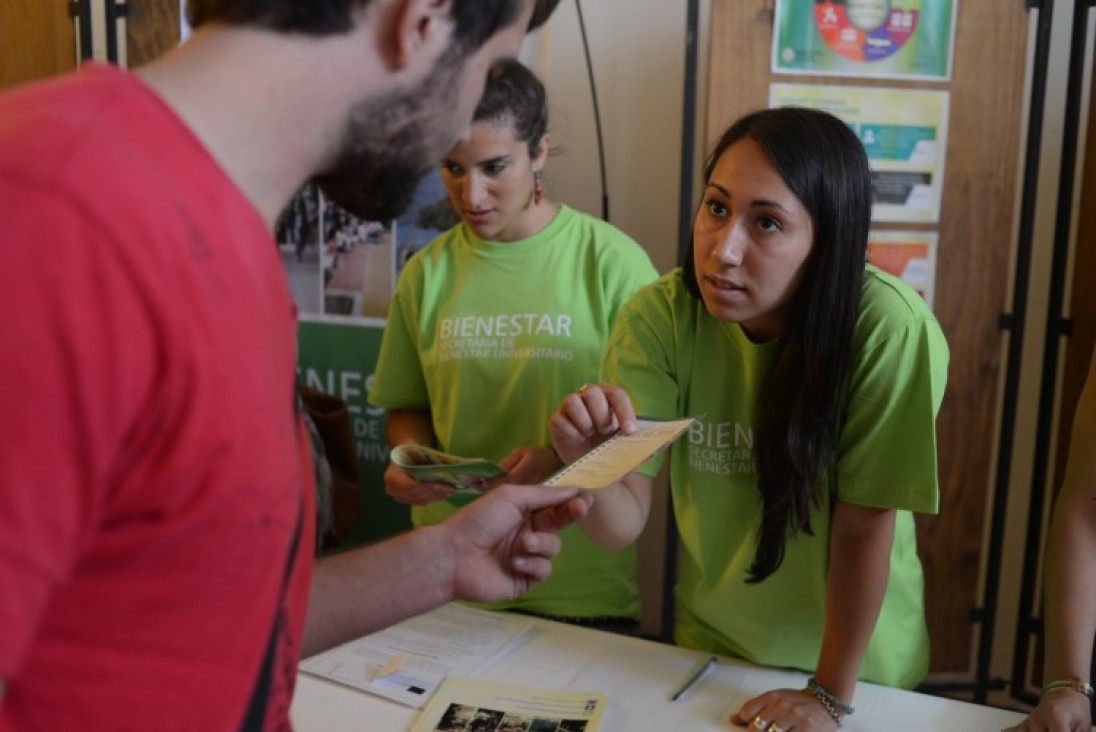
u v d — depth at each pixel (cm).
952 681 221
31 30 227
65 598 51
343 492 221
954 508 215
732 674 135
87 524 47
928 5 199
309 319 241
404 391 197
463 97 65
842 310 115
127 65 229
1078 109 196
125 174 48
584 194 237
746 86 199
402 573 90
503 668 136
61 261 45
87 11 228
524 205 177
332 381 242
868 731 122
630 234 237
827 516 129
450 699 126
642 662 138
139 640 52
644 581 246
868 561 123
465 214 175
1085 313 201
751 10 197
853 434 121
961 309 209
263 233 58
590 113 234
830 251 113
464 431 183
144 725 53
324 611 86
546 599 177
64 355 44
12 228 44
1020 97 203
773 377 123
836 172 111
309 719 123
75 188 46
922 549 216
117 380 46
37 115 49
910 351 116
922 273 207
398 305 194
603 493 132
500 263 183
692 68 208
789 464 121
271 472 55
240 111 56
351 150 62
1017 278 207
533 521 102
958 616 219
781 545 126
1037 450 208
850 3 198
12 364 43
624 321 140
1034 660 218
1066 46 218
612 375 139
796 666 137
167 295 48
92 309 45
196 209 52
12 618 43
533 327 180
